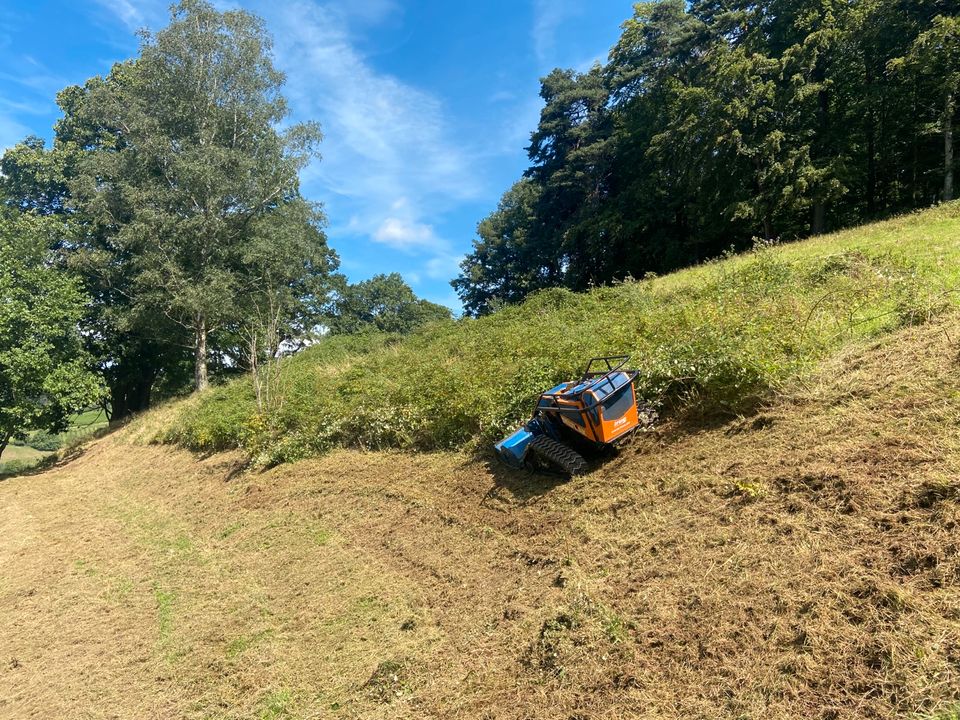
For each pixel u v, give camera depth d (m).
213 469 12.77
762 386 5.74
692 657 3.36
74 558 9.37
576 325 11.60
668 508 4.88
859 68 24.53
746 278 10.14
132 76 25.83
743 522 4.21
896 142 24.91
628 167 34.50
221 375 30.12
